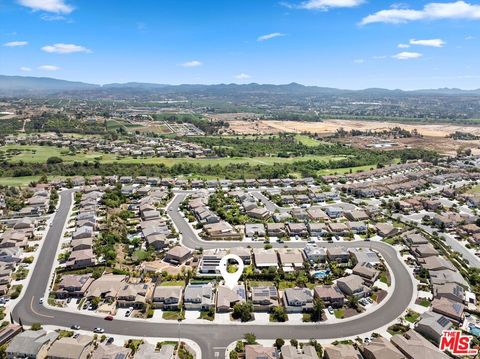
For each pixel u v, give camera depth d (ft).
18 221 646.74
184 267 496.64
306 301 407.44
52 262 516.32
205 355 341.82
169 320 391.24
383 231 612.29
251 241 588.09
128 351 336.70
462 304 410.31
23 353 335.67
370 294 440.86
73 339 349.41
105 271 486.79
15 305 416.05
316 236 610.24
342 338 365.40
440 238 599.98
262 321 390.83
